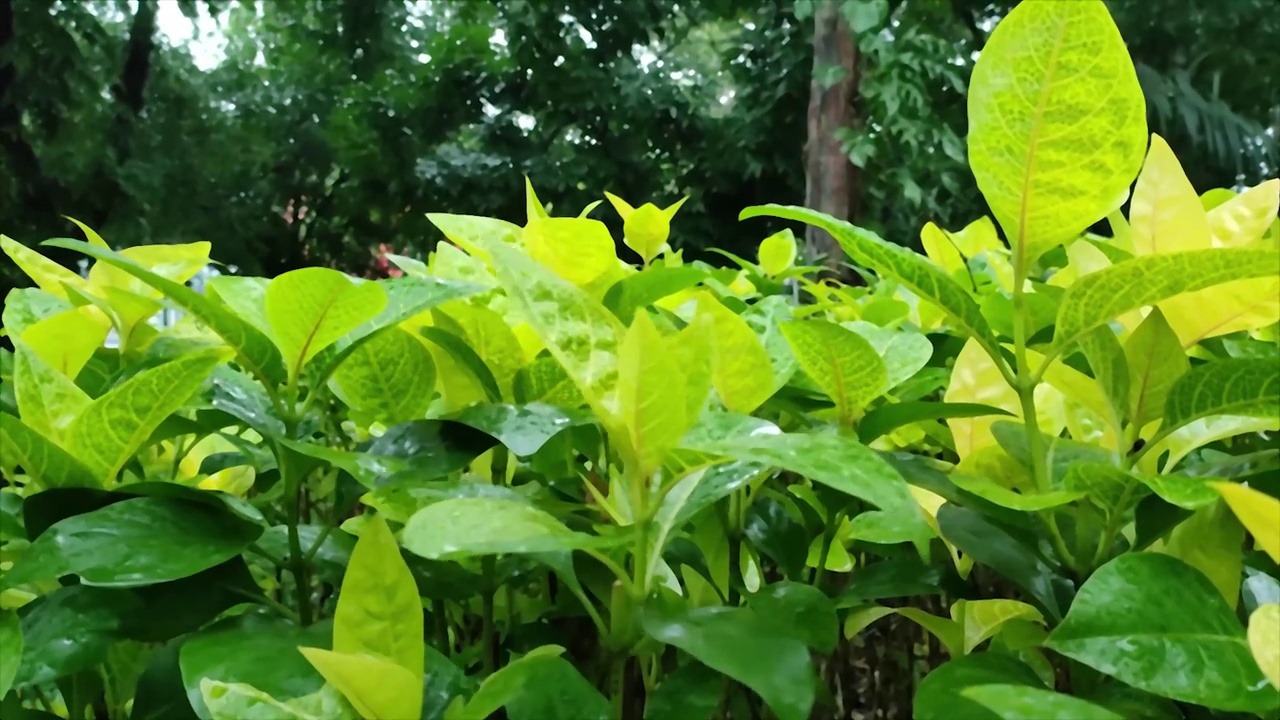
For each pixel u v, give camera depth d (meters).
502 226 0.70
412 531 0.36
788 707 0.37
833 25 3.27
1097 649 0.36
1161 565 0.38
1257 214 0.58
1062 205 0.48
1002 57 0.46
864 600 0.59
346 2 5.42
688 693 0.45
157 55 5.16
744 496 0.61
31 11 4.41
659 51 5.43
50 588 0.59
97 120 4.70
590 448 0.59
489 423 0.52
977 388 0.63
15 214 4.36
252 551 0.50
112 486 0.52
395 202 5.14
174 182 4.84
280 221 5.21
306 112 5.31
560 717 0.38
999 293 0.70
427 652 0.43
